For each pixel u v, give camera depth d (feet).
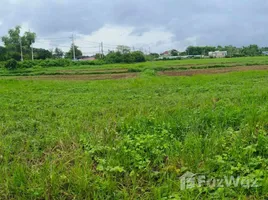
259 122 16.30
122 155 12.42
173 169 11.30
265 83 39.78
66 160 12.54
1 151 13.61
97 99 30.12
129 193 10.05
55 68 134.10
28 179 10.77
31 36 196.85
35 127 18.45
